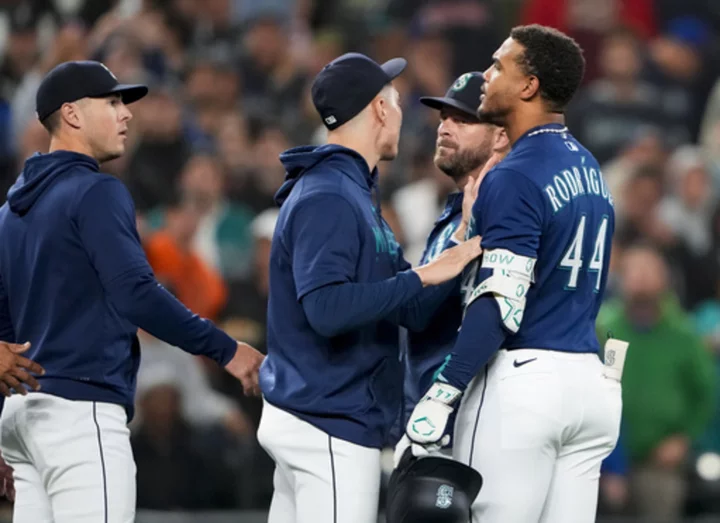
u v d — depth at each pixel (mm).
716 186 39406
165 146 33469
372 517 16219
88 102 16906
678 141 40781
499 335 15336
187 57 39125
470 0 44344
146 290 16172
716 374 31297
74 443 16266
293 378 16234
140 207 32594
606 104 40438
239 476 27234
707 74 43438
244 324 30203
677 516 28875
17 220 16734
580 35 43625
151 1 39000
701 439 30609
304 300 15594
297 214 15930
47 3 40938
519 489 15570
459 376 15305
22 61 38812
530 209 15461
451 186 33594
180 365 27375
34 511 16891
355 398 16172
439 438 15242
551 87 16031
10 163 34906
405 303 16266
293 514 16719
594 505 16312
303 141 36750
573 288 15922
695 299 35406
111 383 16531
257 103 38812
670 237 35469
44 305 16516
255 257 31422
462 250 15852
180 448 26891
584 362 15945
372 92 16594
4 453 17141
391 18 44625
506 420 15617
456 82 17703
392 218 32281
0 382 16156
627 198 35281
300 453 16125
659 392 29125
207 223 32562
